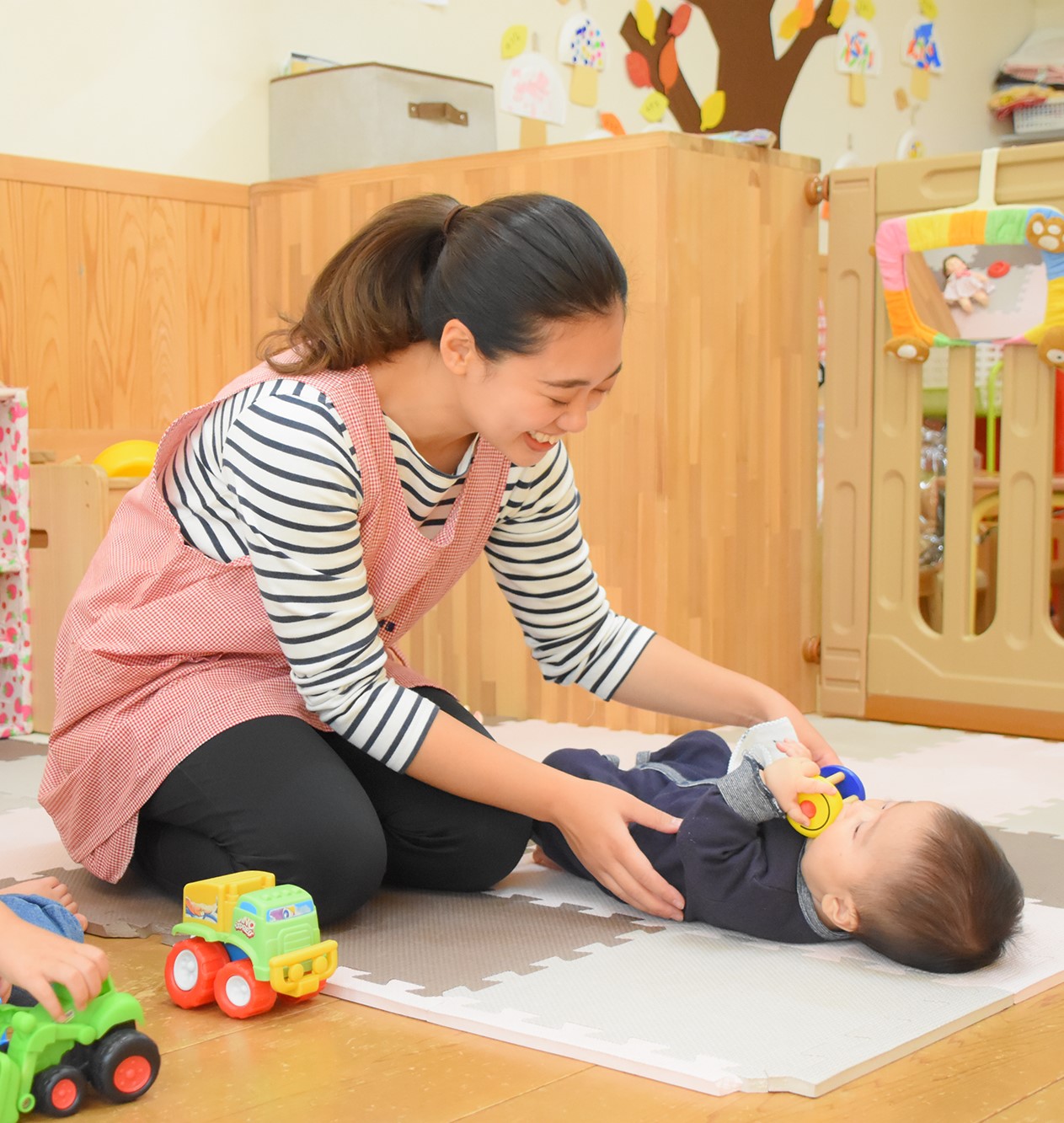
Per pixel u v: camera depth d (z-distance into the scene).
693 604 2.22
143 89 2.50
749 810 1.18
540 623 1.38
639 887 1.21
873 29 3.98
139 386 2.53
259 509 1.13
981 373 2.76
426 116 2.62
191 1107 0.86
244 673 1.26
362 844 1.18
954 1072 0.91
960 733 2.25
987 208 2.13
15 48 2.33
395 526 1.21
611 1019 0.98
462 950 1.15
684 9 3.41
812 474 2.43
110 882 1.31
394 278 1.15
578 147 2.21
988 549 2.73
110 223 2.46
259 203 2.64
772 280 2.32
